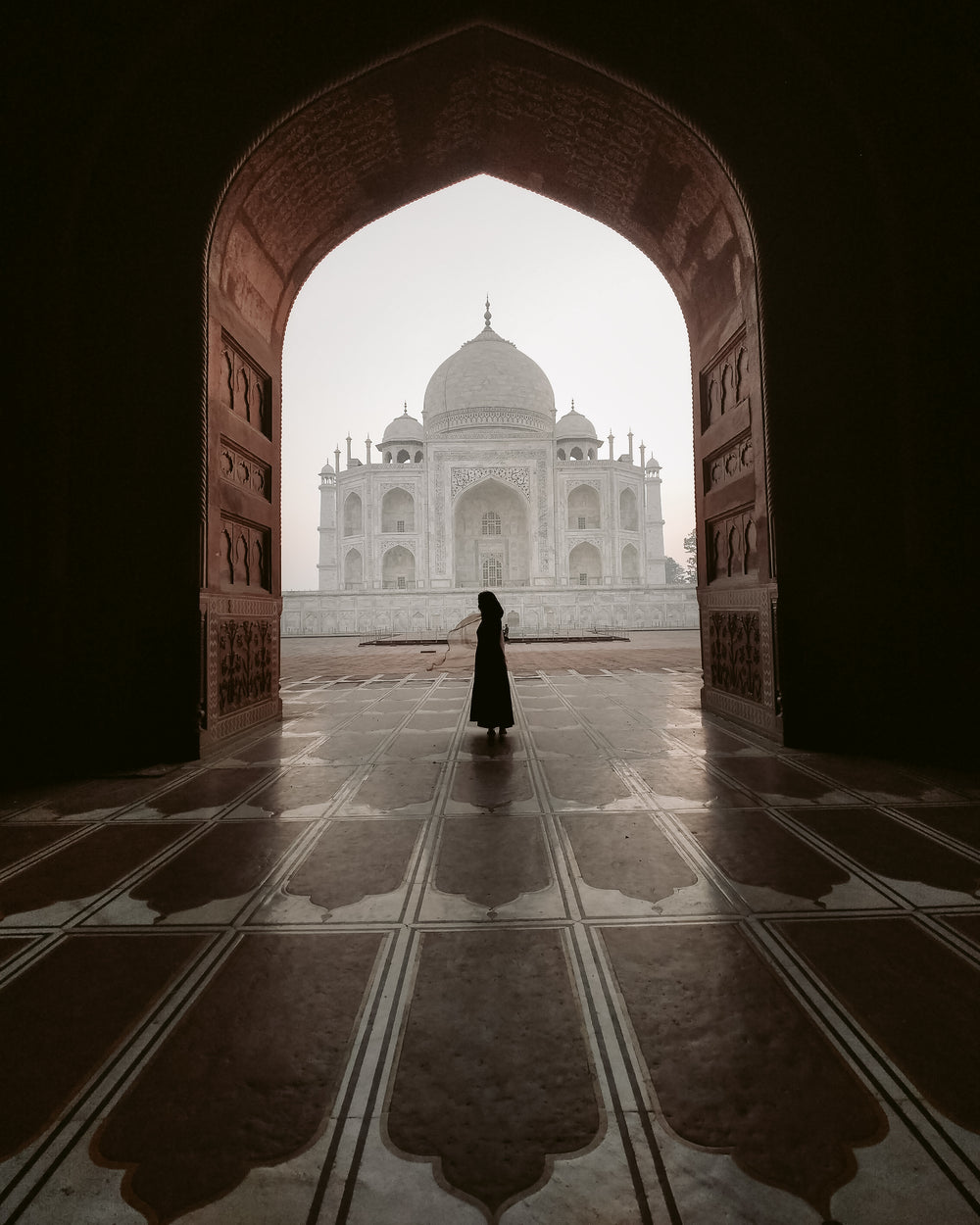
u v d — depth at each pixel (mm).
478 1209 884
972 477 3744
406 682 8023
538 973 1496
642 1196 903
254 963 1560
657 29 3961
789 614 3910
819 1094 1101
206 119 3869
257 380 4848
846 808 2719
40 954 1619
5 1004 1402
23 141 3699
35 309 3699
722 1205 886
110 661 3721
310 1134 1028
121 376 3797
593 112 4398
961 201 3773
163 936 1703
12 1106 1101
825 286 3973
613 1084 1131
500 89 4508
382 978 1485
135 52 3768
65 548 3717
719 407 4922
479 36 4055
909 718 3816
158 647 3742
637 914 1786
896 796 2898
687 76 3971
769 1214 870
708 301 5012
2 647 3588
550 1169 950
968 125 3711
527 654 13258
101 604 3734
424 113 4523
